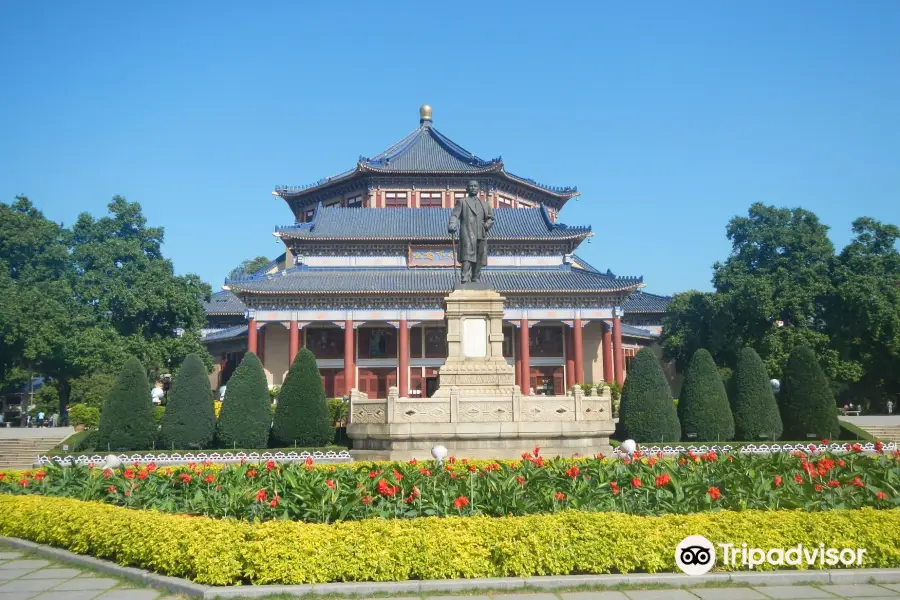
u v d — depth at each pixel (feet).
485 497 53.11
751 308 222.69
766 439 148.66
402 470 59.93
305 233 259.39
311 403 145.59
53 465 72.95
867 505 53.78
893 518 46.62
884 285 217.15
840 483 57.77
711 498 52.39
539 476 58.13
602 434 102.83
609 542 44.27
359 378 261.03
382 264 264.52
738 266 236.22
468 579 42.63
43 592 43.73
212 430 148.25
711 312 235.40
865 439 151.43
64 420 250.98
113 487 62.80
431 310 249.14
